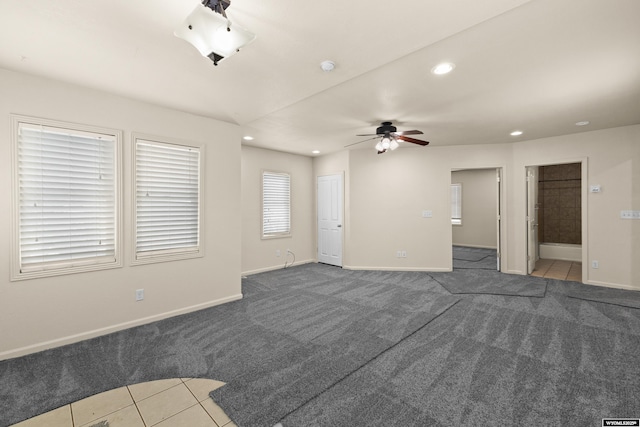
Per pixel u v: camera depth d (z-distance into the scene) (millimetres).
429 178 5496
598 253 4406
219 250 3793
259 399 1901
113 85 2748
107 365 2334
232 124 3930
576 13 1744
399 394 1933
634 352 2434
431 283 4668
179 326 3094
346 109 3402
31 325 2557
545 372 2164
